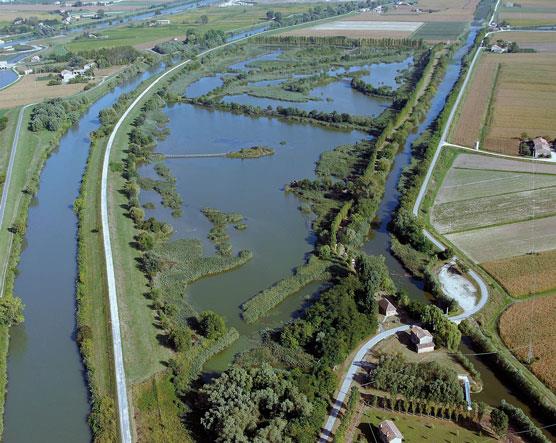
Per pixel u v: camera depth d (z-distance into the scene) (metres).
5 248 122.75
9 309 96.38
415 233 118.25
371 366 85.31
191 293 106.62
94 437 74.25
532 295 99.94
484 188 141.75
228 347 92.06
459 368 84.38
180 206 141.75
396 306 99.06
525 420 73.06
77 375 87.00
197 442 73.12
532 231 120.62
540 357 85.00
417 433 73.56
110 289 104.56
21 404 82.19
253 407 74.12
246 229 129.38
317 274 110.25
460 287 103.62
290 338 90.25
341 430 72.50
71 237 129.88
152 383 83.19
